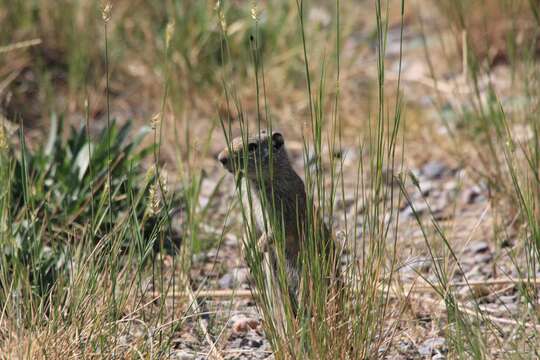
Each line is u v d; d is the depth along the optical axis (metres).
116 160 11.26
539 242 8.45
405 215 12.20
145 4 16.98
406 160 13.90
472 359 7.94
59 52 16.62
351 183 13.16
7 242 9.00
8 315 8.23
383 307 8.87
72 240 10.21
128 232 10.05
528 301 8.34
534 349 7.83
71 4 16.66
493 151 11.63
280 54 16.62
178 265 10.38
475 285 9.92
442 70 16.69
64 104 15.71
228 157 9.56
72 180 10.94
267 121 7.98
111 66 16.52
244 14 16.94
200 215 11.57
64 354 7.83
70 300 8.37
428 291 9.80
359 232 11.41
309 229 7.88
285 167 9.75
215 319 9.46
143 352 8.09
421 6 19.22
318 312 7.80
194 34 16.16
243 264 10.89
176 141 11.81
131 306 8.95
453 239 11.18
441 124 14.70
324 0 19.92
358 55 17.02
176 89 15.16
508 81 15.11
